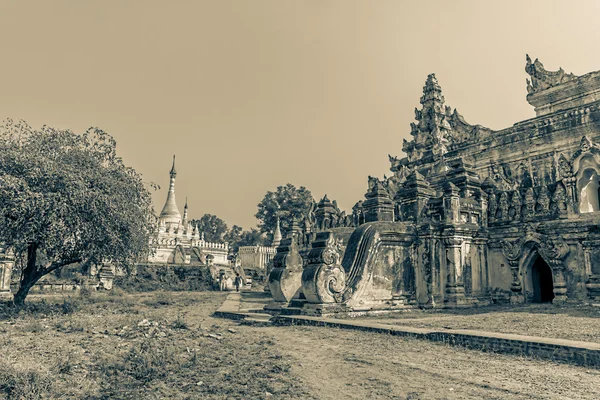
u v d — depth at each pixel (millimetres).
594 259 16844
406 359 8227
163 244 58188
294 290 18312
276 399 6039
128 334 11648
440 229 18250
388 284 17062
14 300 18703
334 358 8477
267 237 90750
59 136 19422
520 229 19031
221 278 41469
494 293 19359
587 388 6211
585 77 36562
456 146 40469
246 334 11883
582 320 12328
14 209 15555
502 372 7172
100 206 17906
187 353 9141
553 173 31422
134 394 6273
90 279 34438
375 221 19547
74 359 8391
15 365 7457
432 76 44312
